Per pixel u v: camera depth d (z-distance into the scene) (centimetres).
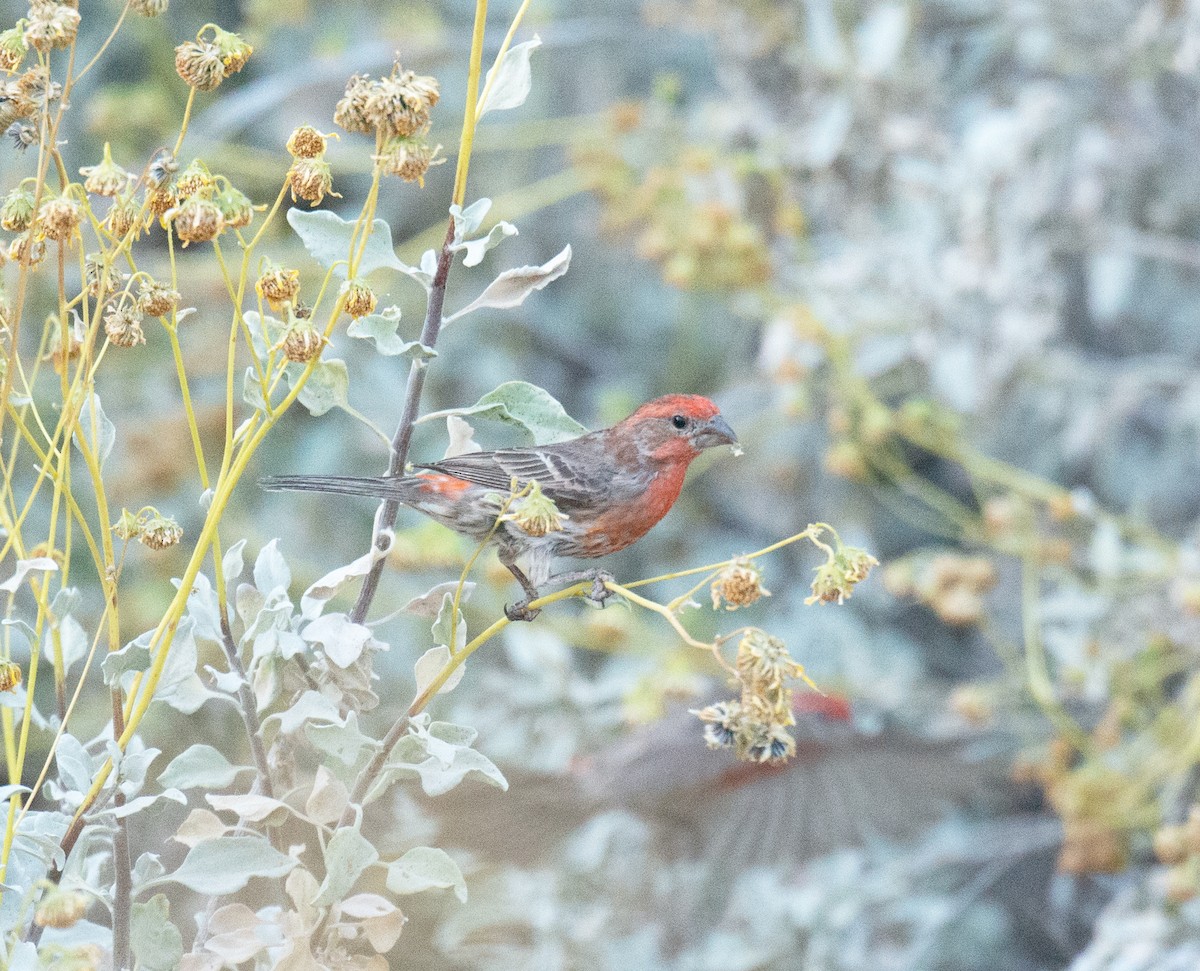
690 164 1237
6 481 543
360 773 584
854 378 1188
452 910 1002
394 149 519
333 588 591
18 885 560
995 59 1363
